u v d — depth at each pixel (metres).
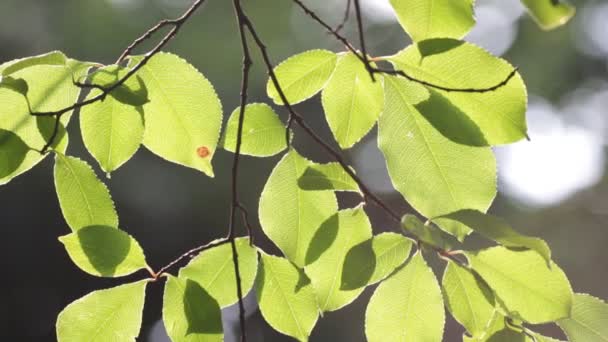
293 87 0.91
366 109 0.90
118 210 2.76
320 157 2.80
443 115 0.88
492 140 0.88
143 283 0.90
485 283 0.88
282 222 0.91
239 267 0.91
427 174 0.90
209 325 0.89
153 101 0.91
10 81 0.87
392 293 0.90
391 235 0.89
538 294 0.88
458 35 0.87
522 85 0.88
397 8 0.87
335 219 0.90
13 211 2.77
